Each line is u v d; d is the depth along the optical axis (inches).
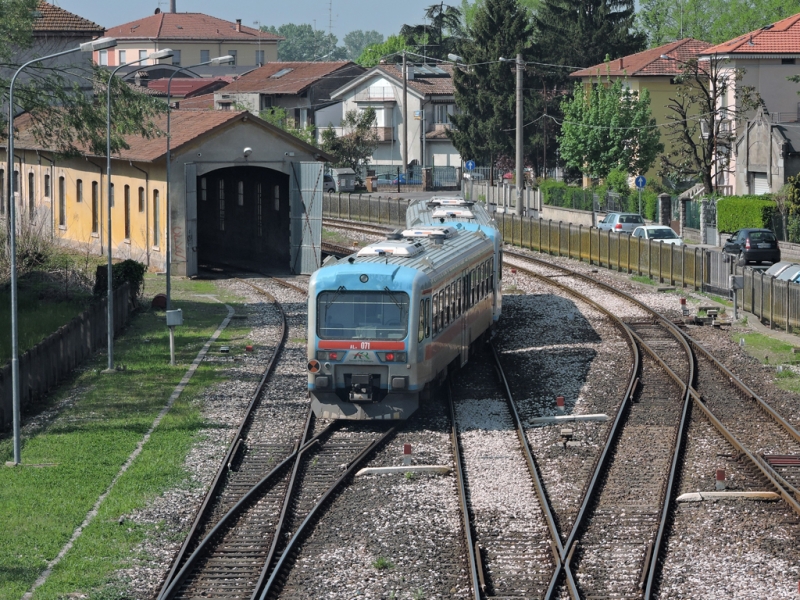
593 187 7165.4
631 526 1663.4
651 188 7249.0
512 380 2721.5
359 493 1846.7
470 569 1482.5
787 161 6215.6
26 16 3710.6
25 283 4170.8
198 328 3518.7
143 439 2185.0
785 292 3316.9
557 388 2605.8
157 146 4687.5
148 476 1914.4
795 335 3250.5
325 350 2289.6
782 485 1819.6
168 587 1412.4
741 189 6599.4
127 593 1422.2
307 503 1792.6
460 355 2738.7
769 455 2011.6
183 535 1638.8
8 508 1737.2
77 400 2536.9
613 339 3255.4
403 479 1914.4
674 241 5088.6
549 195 7480.3
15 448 1995.6
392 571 1497.3
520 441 2153.1
